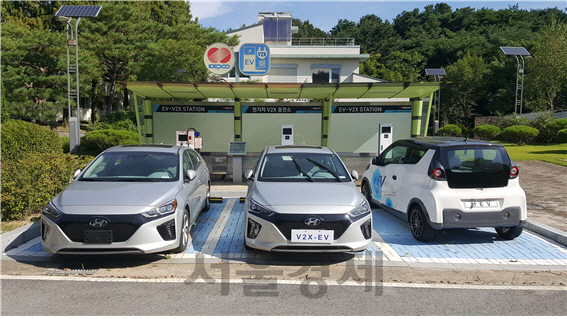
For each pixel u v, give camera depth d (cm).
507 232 592
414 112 1180
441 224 538
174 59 2261
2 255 502
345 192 520
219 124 1186
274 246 460
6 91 2133
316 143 1198
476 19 7250
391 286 417
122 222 449
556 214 716
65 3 3053
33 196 645
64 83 2245
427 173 566
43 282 414
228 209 790
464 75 4519
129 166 584
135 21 2738
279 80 3130
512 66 4169
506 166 553
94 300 371
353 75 2933
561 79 3297
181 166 593
